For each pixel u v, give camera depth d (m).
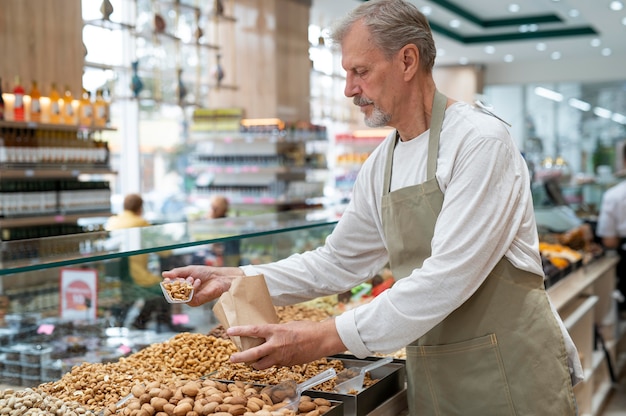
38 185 5.55
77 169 5.78
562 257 4.73
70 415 1.67
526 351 1.83
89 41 7.36
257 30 8.95
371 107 1.85
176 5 7.70
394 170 1.97
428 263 1.73
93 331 2.57
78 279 2.60
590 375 4.42
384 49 1.79
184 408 1.57
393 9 1.79
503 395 1.85
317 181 9.59
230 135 8.81
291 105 9.24
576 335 4.40
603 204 6.32
